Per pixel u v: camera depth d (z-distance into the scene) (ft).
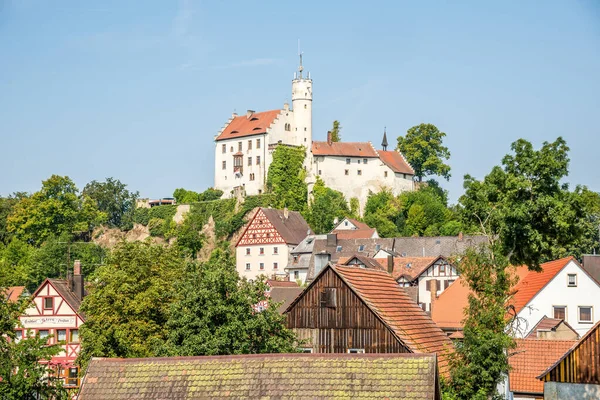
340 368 106.11
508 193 237.66
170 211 606.55
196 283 177.37
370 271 194.70
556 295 269.23
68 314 280.51
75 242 554.87
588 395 166.81
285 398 104.94
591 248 426.10
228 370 109.60
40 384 141.08
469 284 169.68
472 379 154.92
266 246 533.14
